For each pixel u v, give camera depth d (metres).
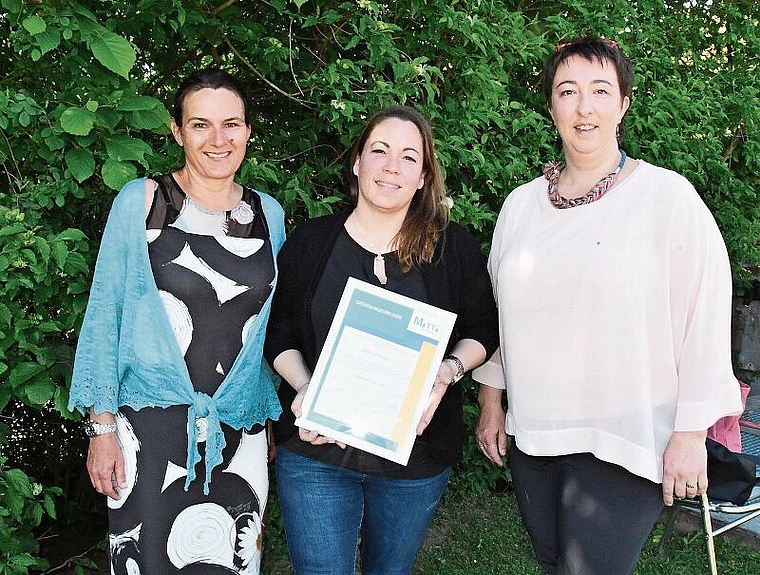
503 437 2.38
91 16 2.23
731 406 1.87
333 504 2.07
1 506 2.27
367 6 2.64
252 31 2.83
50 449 3.61
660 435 1.92
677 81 4.11
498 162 3.19
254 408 2.18
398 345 1.99
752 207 4.95
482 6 3.01
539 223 2.06
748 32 4.79
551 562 2.16
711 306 1.86
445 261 2.11
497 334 2.18
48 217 2.54
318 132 3.12
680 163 3.84
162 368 2.01
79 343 2.02
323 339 2.06
